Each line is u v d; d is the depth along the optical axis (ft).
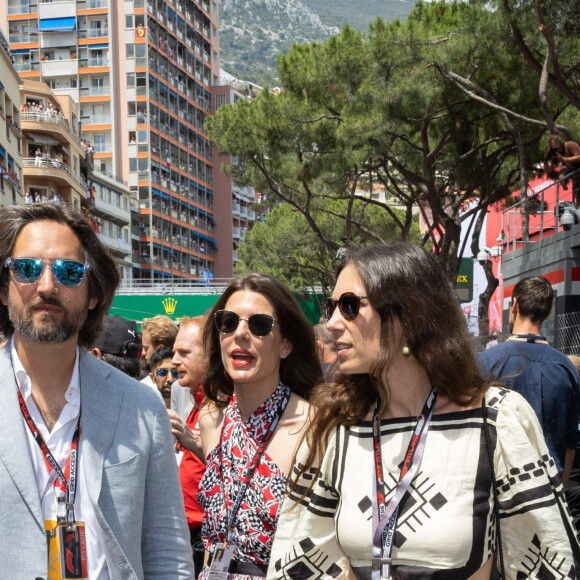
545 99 44.32
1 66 128.98
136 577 7.61
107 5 251.19
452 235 61.26
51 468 7.75
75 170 191.93
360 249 7.82
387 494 7.25
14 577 7.27
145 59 251.39
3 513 7.35
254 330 10.50
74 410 7.91
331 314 8.07
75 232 8.20
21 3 256.93
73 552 7.56
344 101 54.65
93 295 8.37
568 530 7.00
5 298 8.05
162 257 261.44
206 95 307.78
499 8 46.62
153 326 19.34
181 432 12.30
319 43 58.39
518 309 14.92
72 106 202.90
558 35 44.88
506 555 7.19
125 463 7.79
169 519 8.14
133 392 8.19
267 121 60.90
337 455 7.70
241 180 72.54
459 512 7.00
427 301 7.39
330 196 74.84
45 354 7.79
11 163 138.72
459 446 7.20
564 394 14.43
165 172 265.54
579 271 39.50
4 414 7.62
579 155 42.57
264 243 106.01
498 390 7.45
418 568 6.94
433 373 7.28
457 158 61.31
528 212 50.26
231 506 10.28
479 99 51.03
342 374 7.95
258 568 9.99
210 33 313.73
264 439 10.45
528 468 7.06
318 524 7.86
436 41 52.37
